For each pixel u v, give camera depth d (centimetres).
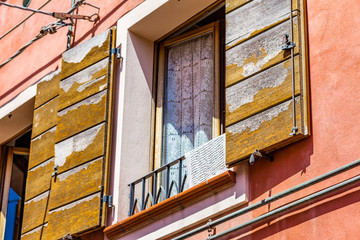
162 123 1060
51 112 1159
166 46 1098
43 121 1168
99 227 996
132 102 1055
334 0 836
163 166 982
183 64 1077
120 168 1016
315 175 797
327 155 793
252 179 859
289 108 820
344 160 779
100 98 1056
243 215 855
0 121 1292
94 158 1030
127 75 1062
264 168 849
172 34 1092
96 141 1037
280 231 810
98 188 1009
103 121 1040
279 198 809
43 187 1117
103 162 1020
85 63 1099
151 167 1045
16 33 1377
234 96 874
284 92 829
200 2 1033
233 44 899
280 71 840
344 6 825
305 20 852
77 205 1023
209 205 889
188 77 1066
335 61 815
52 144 1133
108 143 1030
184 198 911
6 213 1297
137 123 1049
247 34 888
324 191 773
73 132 1073
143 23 1074
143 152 1043
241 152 847
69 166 1056
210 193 890
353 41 806
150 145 1052
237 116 863
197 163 933
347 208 761
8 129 1301
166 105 1070
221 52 1041
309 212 790
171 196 1014
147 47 1095
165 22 1070
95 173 1020
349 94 794
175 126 1054
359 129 776
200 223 900
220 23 1052
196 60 1065
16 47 1360
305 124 811
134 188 1014
